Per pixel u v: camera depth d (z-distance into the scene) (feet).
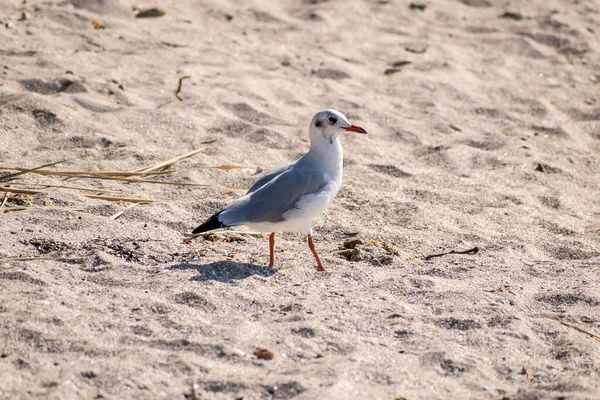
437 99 57.11
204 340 24.59
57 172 39.75
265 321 26.43
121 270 30.01
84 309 26.32
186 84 54.95
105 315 26.07
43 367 22.47
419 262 32.86
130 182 40.40
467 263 32.68
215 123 49.57
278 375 22.79
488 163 47.37
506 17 75.20
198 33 65.87
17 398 20.86
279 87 56.49
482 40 69.67
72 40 59.88
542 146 50.37
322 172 32.09
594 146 51.55
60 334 24.44
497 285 30.30
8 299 26.53
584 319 27.71
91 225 34.12
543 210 40.42
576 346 25.58
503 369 24.17
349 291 29.14
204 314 26.68
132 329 25.18
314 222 37.35
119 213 35.99
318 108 54.03
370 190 41.63
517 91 59.36
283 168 33.14
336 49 65.21
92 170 40.78
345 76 59.93
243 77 57.62
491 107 56.34
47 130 45.96
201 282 29.12
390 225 37.52
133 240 33.06
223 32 67.05
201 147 46.06
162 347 24.11
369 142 49.32
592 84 62.08
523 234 37.01
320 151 32.45
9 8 64.49
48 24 61.82
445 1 78.59
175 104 51.60
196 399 21.48
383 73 61.41
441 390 22.70
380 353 24.50
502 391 22.88
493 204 40.86
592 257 34.04
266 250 34.14
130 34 63.10
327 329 25.77
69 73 53.36
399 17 74.18
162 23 66.90
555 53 68.23
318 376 22.70
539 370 24.14
